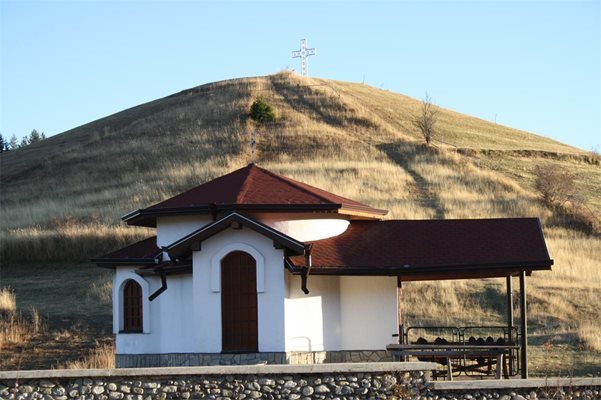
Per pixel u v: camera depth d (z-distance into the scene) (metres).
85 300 38.94
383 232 25.84
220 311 22.58
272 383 17.27
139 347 25.42
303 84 88.38
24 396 17.30
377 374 17.17
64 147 79.12
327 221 25.34
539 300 37.22
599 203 58.03
